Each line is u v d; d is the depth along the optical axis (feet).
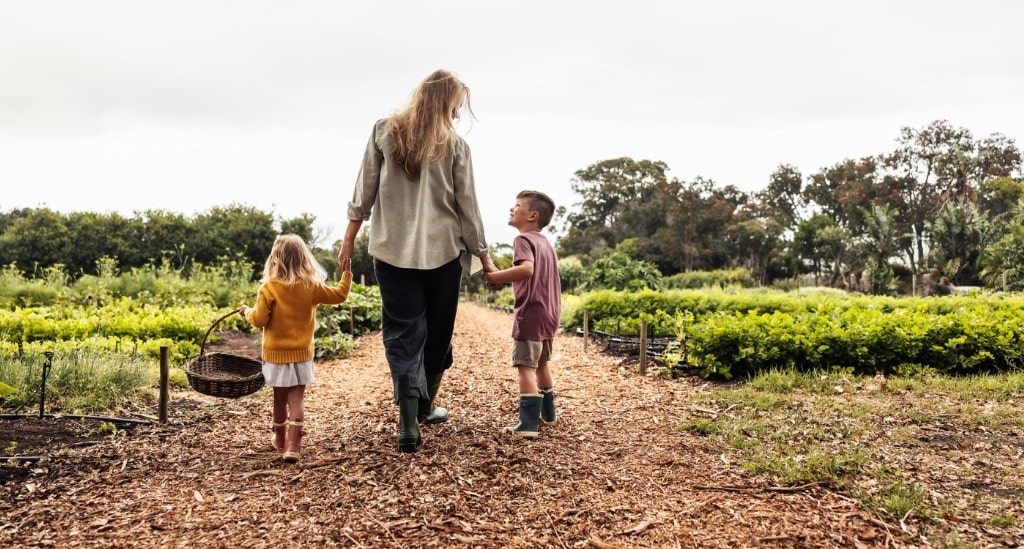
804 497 10.37
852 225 198.49
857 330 23.13
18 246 102.17
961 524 9.43
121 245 104.53
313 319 12.35
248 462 12.09
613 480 11.14
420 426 14.06
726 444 13.24
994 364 23.70
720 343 22.12
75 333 28.81
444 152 12.03
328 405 17.48
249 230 107.65
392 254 12.11
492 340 34.47
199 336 31.42
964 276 133.59
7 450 12.48
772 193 226.79
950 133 193.77
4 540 8.89
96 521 9.50
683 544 8.91
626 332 37.86
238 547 8.71
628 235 212.23
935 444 13.46
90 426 14.62
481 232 12.75
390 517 9.55
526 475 11.19
